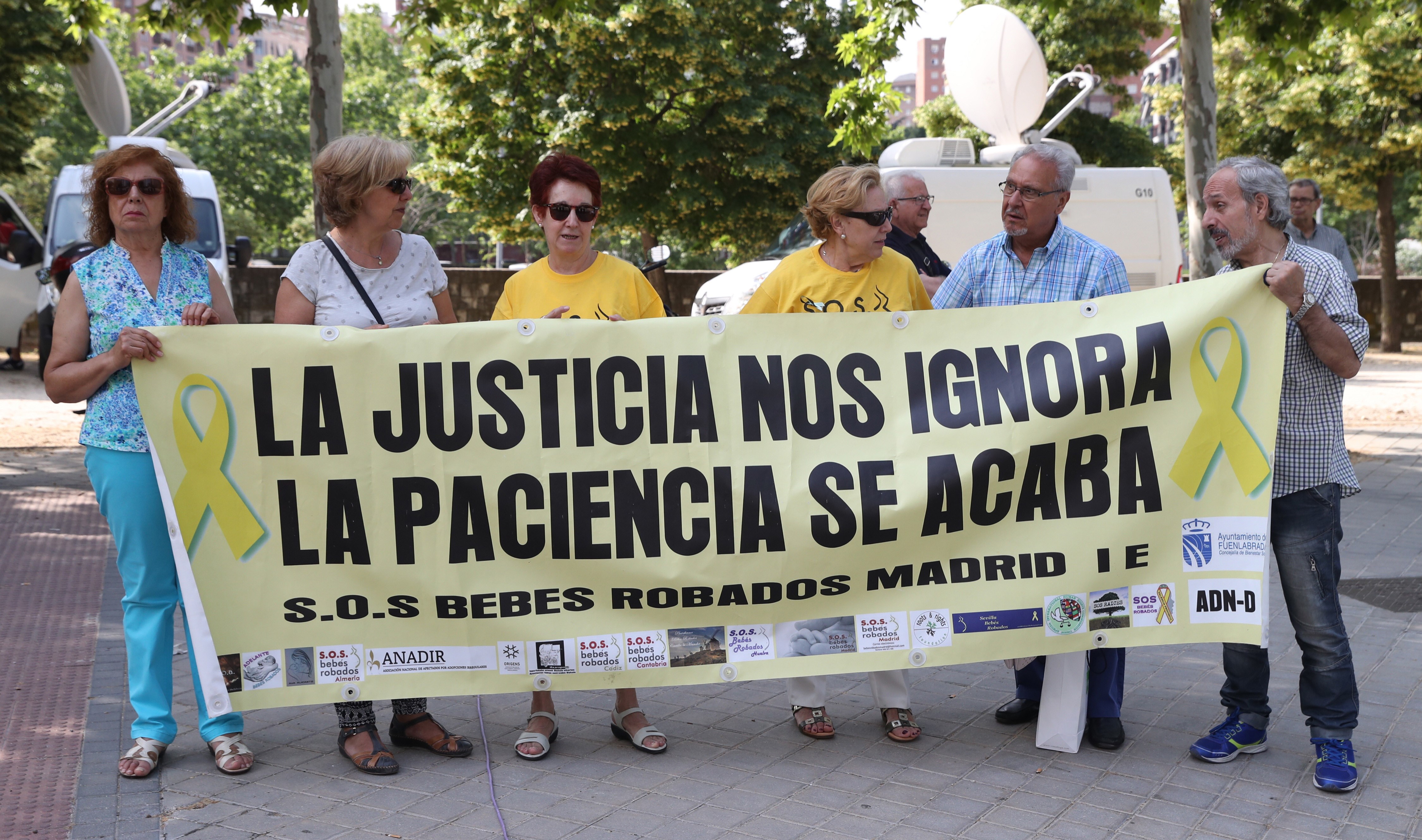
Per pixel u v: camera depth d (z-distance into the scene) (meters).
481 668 4.01
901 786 3.90
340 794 3.83
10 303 16.72
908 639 4.05
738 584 4.04
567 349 4.00
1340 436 3.89
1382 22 20.64
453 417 3.97
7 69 18.73
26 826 3.56
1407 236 65.56
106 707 4.64
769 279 4.39
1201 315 3.93
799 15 23.52
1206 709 4.64
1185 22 9.76
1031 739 4.34
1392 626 5.74
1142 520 4.02
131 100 50.59
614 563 4.02
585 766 4.09
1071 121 27.95
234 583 3.92
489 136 23.47
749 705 4.77
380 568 3.96
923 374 4.07
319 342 3.93
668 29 21.23
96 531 7.89
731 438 4.04
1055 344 4.05
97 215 3.99
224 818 3.63
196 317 3.88
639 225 23.48
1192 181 9.86
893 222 5.80
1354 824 3.60
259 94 51.94
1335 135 23.22
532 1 12.76
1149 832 3.54
